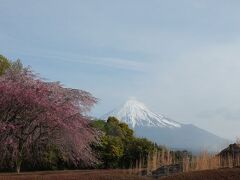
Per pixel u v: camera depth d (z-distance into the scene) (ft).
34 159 86.17
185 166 80.79
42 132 80.84
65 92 84.74
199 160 80.59
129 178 68.44
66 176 66.59
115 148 110.93
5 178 63.98
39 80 84.64
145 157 111.86
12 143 78.13
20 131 79.92
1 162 82.17
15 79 84.43
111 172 82.69
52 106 79.71
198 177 67.77
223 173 68.44
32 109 79.61
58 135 81.66
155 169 82.07
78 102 84.79
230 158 83.05
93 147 109.09
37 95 79.61
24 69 85.87
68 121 81.30
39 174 74.84
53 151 95.71
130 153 113.29
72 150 85.46
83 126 84.69
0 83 80.94
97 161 95.25
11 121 79.92
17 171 81.25
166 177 69.51
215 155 84.79
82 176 66.85
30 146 81.82
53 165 100.22
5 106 79.05
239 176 67.31
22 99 78.79
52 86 84.12
